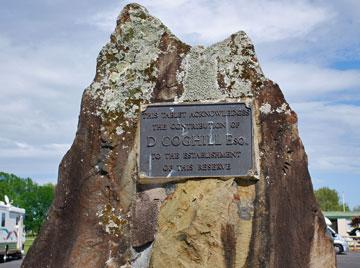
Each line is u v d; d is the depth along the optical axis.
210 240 1.50
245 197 1.54
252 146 1.57
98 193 1.60
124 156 1.61
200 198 1.54
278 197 1.54
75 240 1.57
